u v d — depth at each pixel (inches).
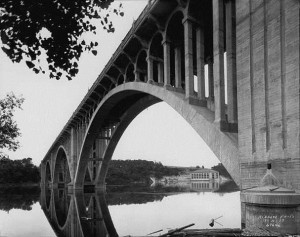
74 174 2411.4
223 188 3563.0
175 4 834.2
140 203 1582.2
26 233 878.4
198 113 701.9
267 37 497.4
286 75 459.5
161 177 6678.2
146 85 983.6
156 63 1088.2
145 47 1013.8
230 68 645.3
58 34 215.5
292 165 433.7
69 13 213.5
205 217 1036.5
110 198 1948.8
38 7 200.4
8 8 196.2
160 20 902.4
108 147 2082.9
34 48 212.1
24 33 202.8
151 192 2647.6
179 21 880.9
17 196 2566.4
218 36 654.5
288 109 451.5
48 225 1026.7
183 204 1505.9
